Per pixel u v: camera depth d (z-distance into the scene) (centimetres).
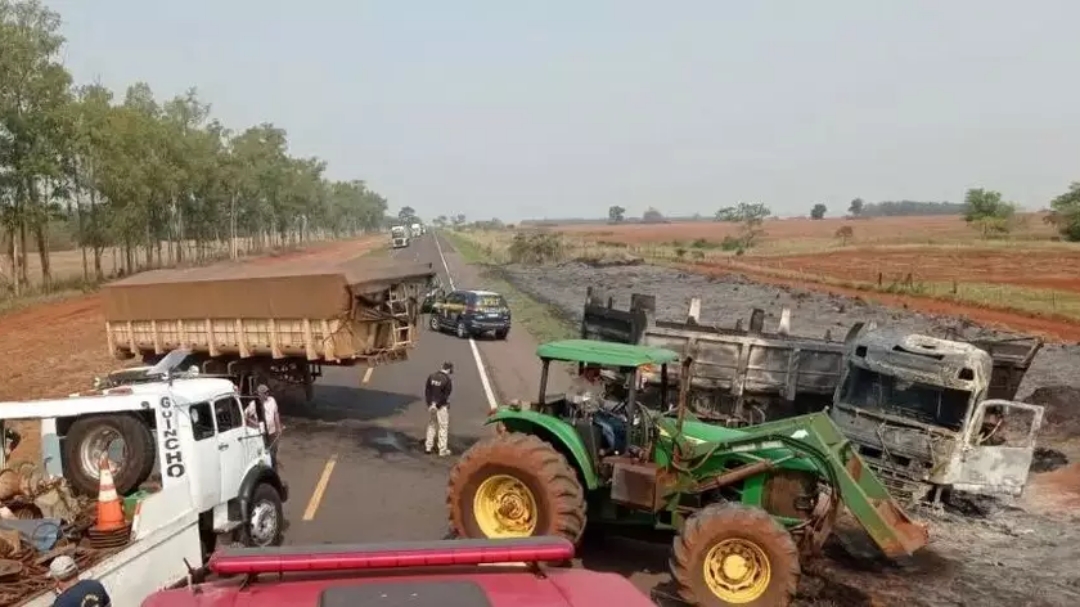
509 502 991
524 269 6556
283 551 362
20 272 4666
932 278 4928
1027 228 10088
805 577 991
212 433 945
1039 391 1894
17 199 4191
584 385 1085
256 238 9631
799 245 9038
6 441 898
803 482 970
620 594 353
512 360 2614
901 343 1343
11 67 3900
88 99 4734
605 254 7444
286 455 1552
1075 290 4212
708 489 971
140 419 876
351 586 340
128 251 5362
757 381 1738
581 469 988
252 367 1825
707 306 3825
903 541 912
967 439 1255
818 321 3278
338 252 10862
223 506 963
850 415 1367
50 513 816
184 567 849
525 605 331
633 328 1786
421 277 1950
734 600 872
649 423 981
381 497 1305
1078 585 991
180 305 1812
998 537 1173
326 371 2441
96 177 4669
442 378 1562
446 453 1568
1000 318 3331
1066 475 1473
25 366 2403
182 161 5903
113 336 1912
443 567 373
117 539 755
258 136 8931
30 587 644
